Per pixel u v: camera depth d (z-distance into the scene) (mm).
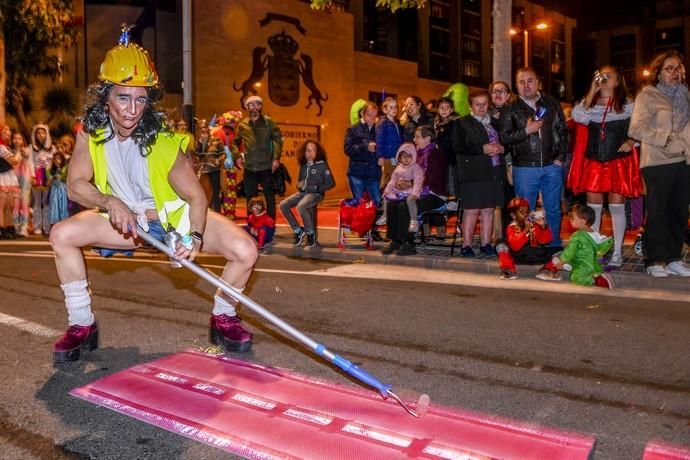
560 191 7922
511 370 4176
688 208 6805
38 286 7000
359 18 39188
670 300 6145
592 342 4777
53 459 2953
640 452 3010
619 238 7348
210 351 4555
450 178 9461
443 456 2938
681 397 3703
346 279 7406
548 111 7758
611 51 79062
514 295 6438
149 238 3854
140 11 25672
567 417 3416
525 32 38469
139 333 5039
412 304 6066
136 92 3793
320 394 3713
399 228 8578
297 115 27938
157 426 3281
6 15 17000
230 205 13469
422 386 3883
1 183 11953
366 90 31734
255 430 3221
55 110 21250
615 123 7176
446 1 53344
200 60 24594
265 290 6762
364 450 3000
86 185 3973
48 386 3873
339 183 29953
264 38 26500
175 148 4047
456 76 54406
